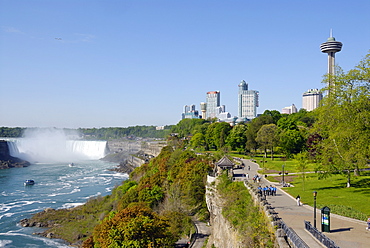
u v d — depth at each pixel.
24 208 108.06
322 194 53.25
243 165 92.50
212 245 55.16
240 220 42.28
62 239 81.94
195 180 77.25
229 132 144.75
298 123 152.12
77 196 125.50
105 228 52.31
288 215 40.31
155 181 94.62
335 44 179.25
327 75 57.78
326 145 58.59
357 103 51.28
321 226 34.25
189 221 70.00
